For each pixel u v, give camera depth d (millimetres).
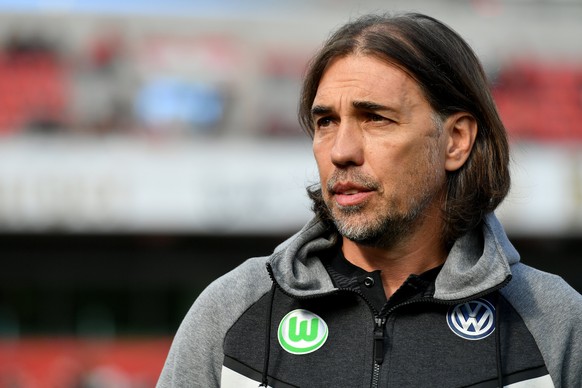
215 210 52875
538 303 7461
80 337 60094
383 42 7250
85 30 53750
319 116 7418
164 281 61188
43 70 53375
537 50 54500
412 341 7199
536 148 53875
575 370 7359
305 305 7391
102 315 60656
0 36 53281
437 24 7691
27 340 59188
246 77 54500
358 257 7617
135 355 59906
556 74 54562
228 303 7492
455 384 7027
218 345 7391
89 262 60531
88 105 53406
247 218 52781
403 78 7273
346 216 7242
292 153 53625
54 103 53250
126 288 60906
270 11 54938
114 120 53406
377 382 7082
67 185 52625
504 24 54625
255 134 54219
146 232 52750
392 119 7199
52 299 60250
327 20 55344
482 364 7105
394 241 7402
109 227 52688
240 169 53219
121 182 52781
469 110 7625
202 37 54438
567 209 53219
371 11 8633
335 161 7172
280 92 54688
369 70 7223
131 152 53125
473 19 54438
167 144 53406
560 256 60438
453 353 7148
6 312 59750
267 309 7414
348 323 7293
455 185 7699
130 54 53812
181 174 53062
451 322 7258
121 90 53625
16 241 59594
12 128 52906
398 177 7199
